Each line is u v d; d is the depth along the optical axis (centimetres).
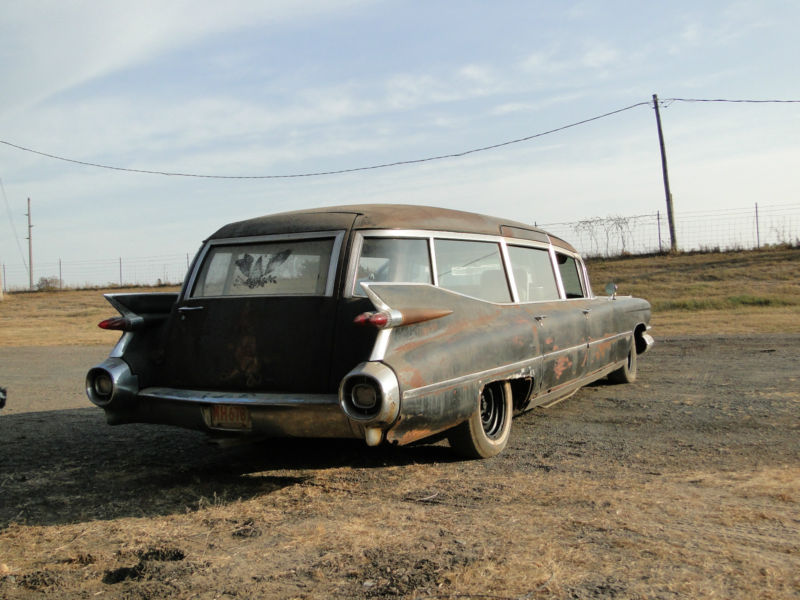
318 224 425
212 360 417
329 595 256
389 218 431
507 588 254
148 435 578
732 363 893
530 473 416
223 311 420
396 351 366
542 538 304
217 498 388
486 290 484
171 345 436
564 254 640
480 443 441
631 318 744
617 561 276
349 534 321
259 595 259
